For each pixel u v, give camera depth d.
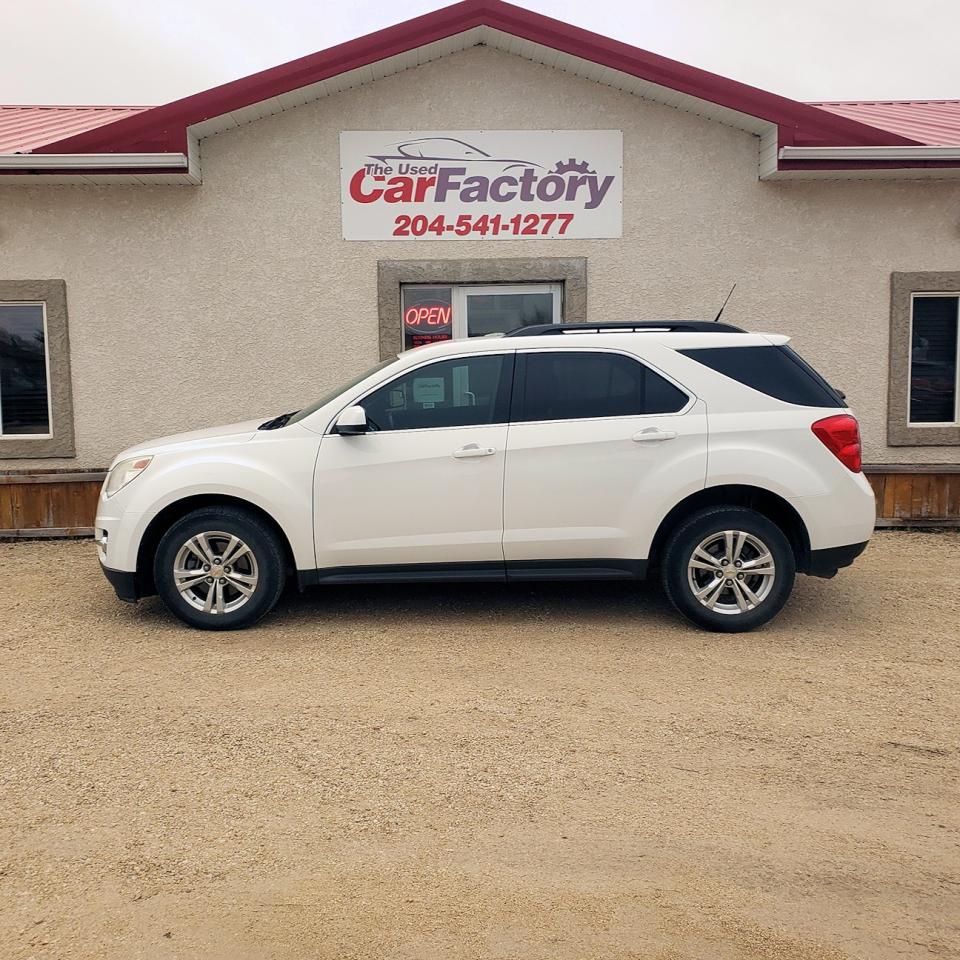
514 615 6.15
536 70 8.95
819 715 4.46
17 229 8.86
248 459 5.66
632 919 2.84
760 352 5.77
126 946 2.71
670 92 8.64
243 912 2.87
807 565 5.67
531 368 5.78
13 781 3.74
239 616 5.74
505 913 2.86
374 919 2.83
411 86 8.93
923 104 12.97
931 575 7.18
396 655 5.32
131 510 5.69
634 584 6.98
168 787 3.69
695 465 5.57
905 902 2.94
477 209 9.08
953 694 4.73
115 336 9.01
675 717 4.42
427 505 5.65
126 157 8.07
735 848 3.26
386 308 9.10
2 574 7.30
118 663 5.19
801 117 8.41
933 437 9.36
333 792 3.66
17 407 9.22
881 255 9.23
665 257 9.19
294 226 9.01
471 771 3.85
